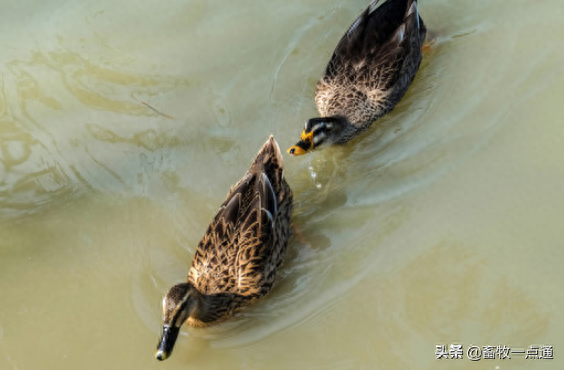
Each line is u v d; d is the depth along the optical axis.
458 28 3.30
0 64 3.35
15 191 3.08
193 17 3.43
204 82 3.28
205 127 3.18
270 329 2.81
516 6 3.32
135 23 3.42
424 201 2.96
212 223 2.88
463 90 3.17
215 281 2.84
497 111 3.10
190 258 2.94
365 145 3.13
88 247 2.96
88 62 3.34
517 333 2.74
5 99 3.27
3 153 3.16
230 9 3.44
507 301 2.78
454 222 2.91
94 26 3.43
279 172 2.95
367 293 2.83
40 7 3.47
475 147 3.04
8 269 2.94
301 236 2.96
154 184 3.07
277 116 3.20
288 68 3.29
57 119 3.22
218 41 3.36
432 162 3.04
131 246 2.96
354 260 2.89
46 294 2.89
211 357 2.78
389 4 3.27
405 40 3.18
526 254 2.84
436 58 3.26
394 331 2.77
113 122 3.21
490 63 3.21
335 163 3.10
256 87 3.26
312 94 3.24
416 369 2.71
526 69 3.18
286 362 2.75
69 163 3.13
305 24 3.37
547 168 2.98
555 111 3.08
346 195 3.02
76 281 2.91
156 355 2.69
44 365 2.78
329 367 2.73
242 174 3.08
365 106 3.15
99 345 2.80
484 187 2.96
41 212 3.04
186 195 3.04
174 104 3.23
